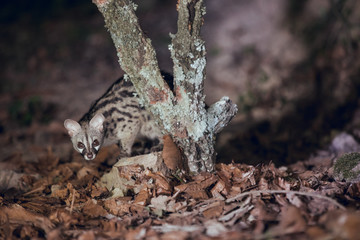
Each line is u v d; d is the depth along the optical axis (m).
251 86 11.13
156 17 17.81
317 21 12.86
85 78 13.52
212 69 13.15
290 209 3.95
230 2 18.09
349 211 4.04
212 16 17.28
